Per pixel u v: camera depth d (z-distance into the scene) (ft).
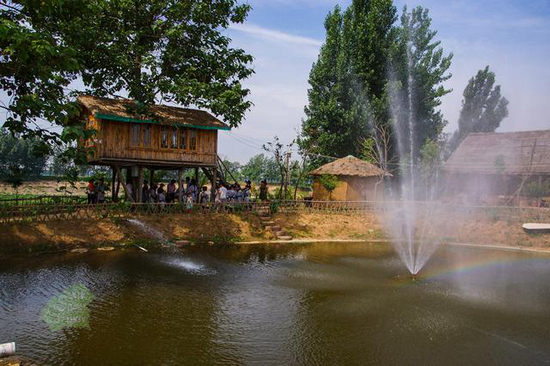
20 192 126.31
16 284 39.45
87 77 74.84
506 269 55.36
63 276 42.75
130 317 32.94
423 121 137.49
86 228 59.47
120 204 65.41
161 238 63.77
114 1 69.82
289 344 29.27
